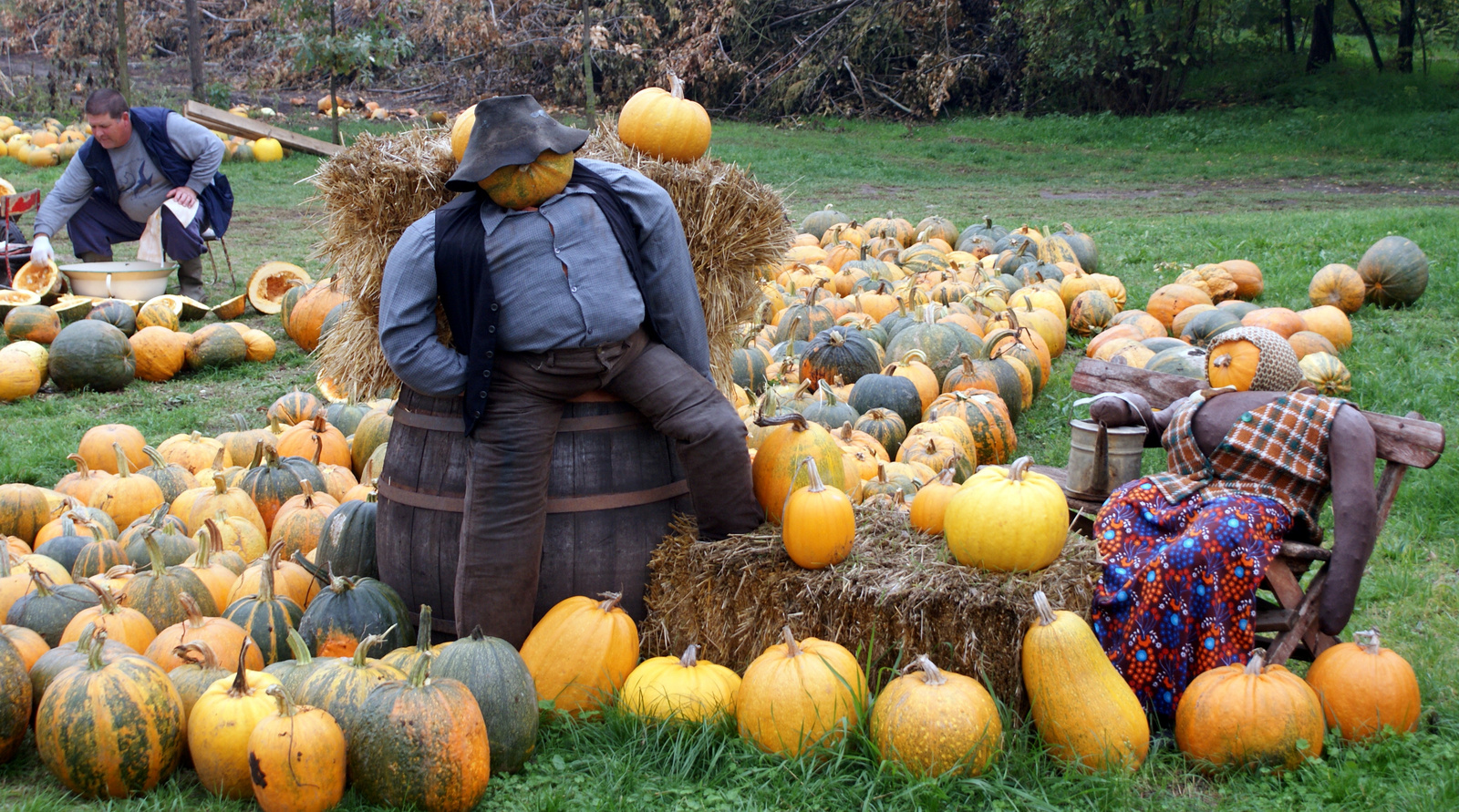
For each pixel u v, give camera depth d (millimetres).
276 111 28734
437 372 3746
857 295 9320
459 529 3980
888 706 3338
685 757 3432
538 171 3568
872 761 3336
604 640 3736
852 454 5340
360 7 27109
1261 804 3178
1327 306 8703
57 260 11453
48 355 8234
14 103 28484
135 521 4797
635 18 30281
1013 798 3195
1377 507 3721
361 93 31562
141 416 7562
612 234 3723
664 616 4105
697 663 3746
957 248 12602
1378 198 18406
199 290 10672
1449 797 3141
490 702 3348
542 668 3734
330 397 7781
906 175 22109
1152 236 13891
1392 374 7566
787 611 3797
